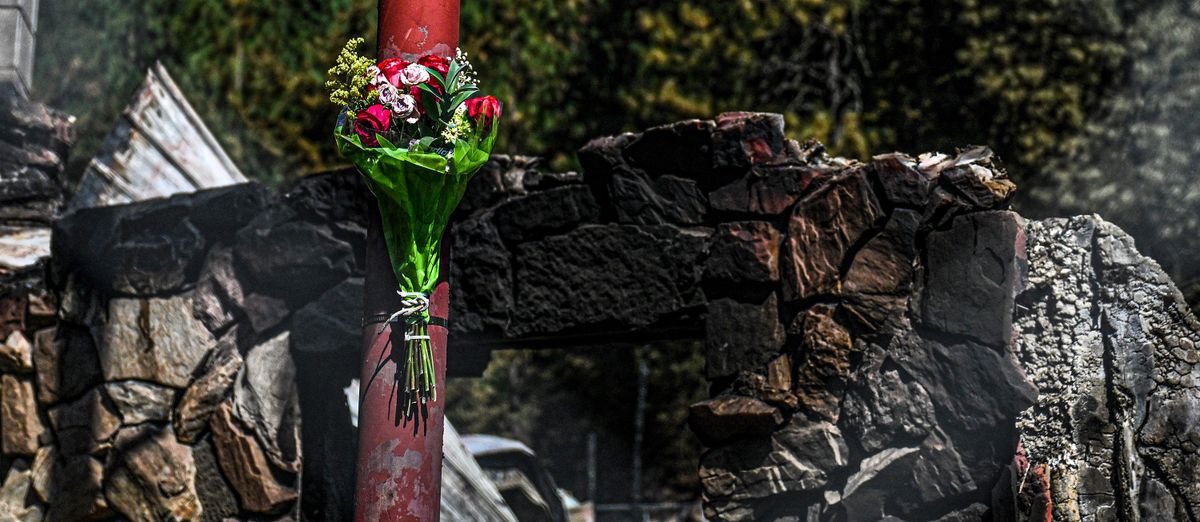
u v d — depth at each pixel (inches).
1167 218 421.7
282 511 172.9
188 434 178.4
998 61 449.1
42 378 190.1
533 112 497.7
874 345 136.6
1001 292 129.9
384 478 131.0
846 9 486.6
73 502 183.9
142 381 183.0
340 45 480.1
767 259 143.3
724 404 143.0
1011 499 127.0
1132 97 437.1
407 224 130.9
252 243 177.9
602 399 666.2
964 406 130.5
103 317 187.2
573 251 156.7
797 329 141.2
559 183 160.9
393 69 128.3
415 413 132.2
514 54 498.9
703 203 149.3
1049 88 443.2
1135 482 126.6
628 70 493.0
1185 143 426.6
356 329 169.3
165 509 177.5
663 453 661.9
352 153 129.0
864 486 135.0
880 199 137.3
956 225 133.4
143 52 491.5
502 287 161.2
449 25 136.3
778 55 512.7
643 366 629.3
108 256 187.9
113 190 213.9
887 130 471.5
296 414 173.9
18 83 213.0
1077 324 132.7
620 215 153.6
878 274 136.6
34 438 189.2
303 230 174.4
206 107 476.7
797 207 142.6
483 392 641.6
